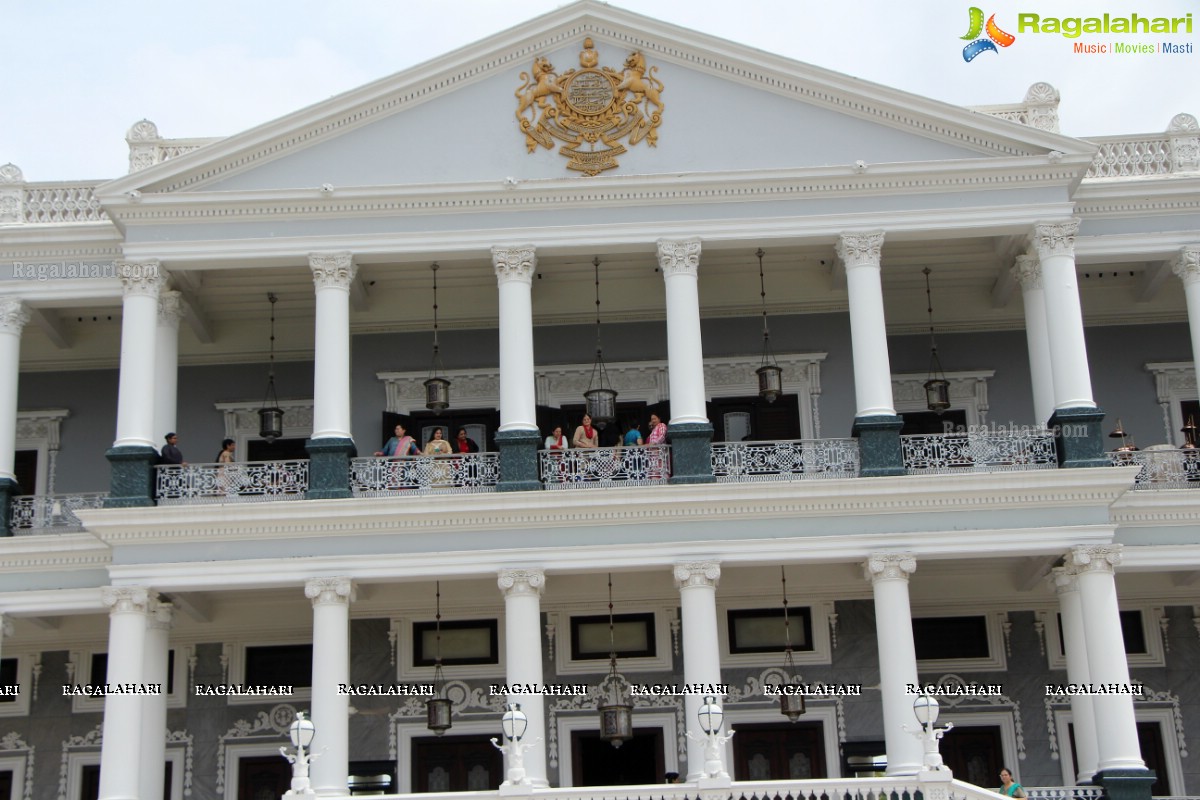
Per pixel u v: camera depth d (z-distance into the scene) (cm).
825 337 2991
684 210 2625
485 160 2642
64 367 3023
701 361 2595
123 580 2486
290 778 2833
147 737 2520
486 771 2811
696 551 2491
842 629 2861
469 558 2491
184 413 3003
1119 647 2445
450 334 3009
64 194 2767
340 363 2572
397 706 2833
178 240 2617
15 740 2866
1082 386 2556
